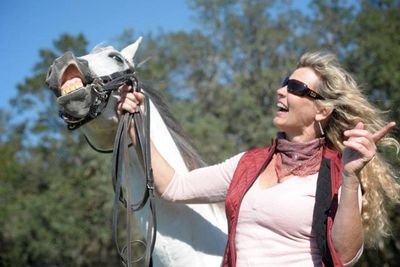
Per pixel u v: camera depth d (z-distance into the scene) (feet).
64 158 72.23
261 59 71.67
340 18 69.51
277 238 8.25
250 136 63.87
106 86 9.01
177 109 64.08
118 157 9.13
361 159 7.57
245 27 72.18
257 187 8.61
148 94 9.90
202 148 59.62
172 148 9.66
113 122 9.27
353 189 7.67
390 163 9.02
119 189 9.16
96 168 65.87
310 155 8.57
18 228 67.51
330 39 69.87
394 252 56.65
